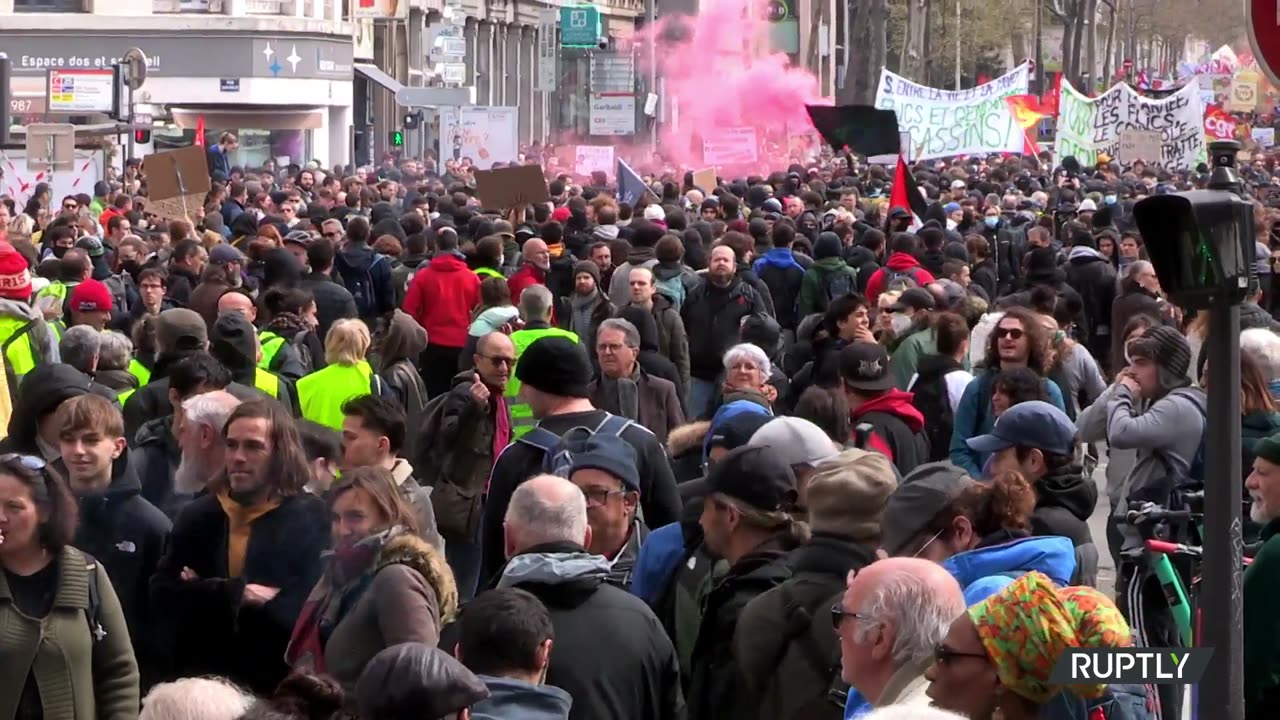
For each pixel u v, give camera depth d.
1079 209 37.50
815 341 17.16
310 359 18.12
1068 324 20.58
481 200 31.88
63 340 15.02
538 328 17.67
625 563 10.58
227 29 70.56
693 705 9.09
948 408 15.89
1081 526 10.17
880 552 8.32
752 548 9.27
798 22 116.31
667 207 33.06
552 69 98.62
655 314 20.05
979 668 6.08
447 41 87.25
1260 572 8.41
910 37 121.88
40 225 35.50
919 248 26.84
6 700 8.56
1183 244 6.54
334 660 8.73
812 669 8.37
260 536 9.86
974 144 61.78
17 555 8.66
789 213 38.09
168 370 14.24
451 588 8.92
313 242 22.00
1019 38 148.88
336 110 76.94
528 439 11.73
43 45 68.75
